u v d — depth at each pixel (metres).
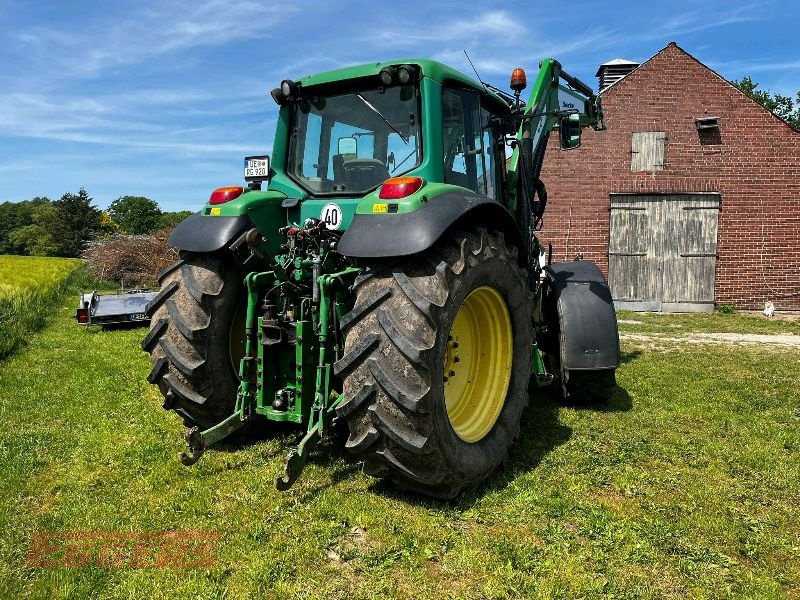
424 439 2.86
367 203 3.12
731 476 3.69
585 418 4.83
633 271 13.34
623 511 3.18
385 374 2.85
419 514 3.06
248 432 4.10
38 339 8.81
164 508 3.14
